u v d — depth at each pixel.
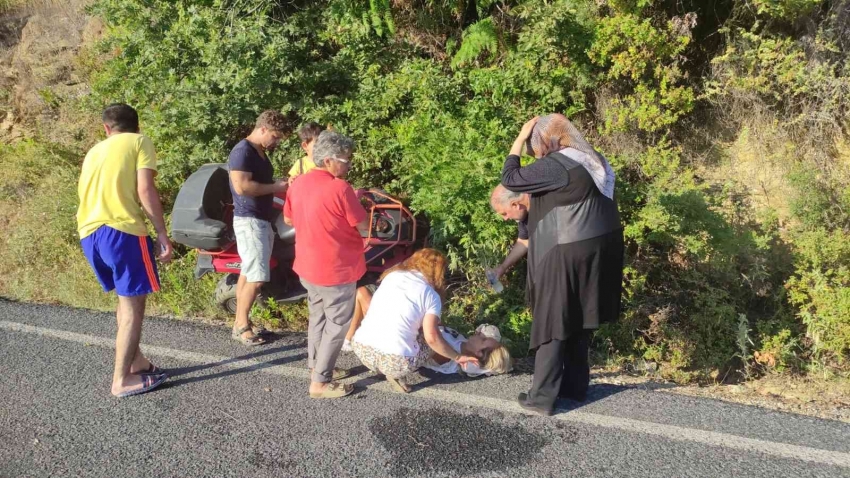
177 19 7.14
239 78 6.31
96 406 3.88
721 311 4.73
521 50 6.08
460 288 5.36
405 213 5.38
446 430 3.55
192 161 6.48
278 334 4.95
